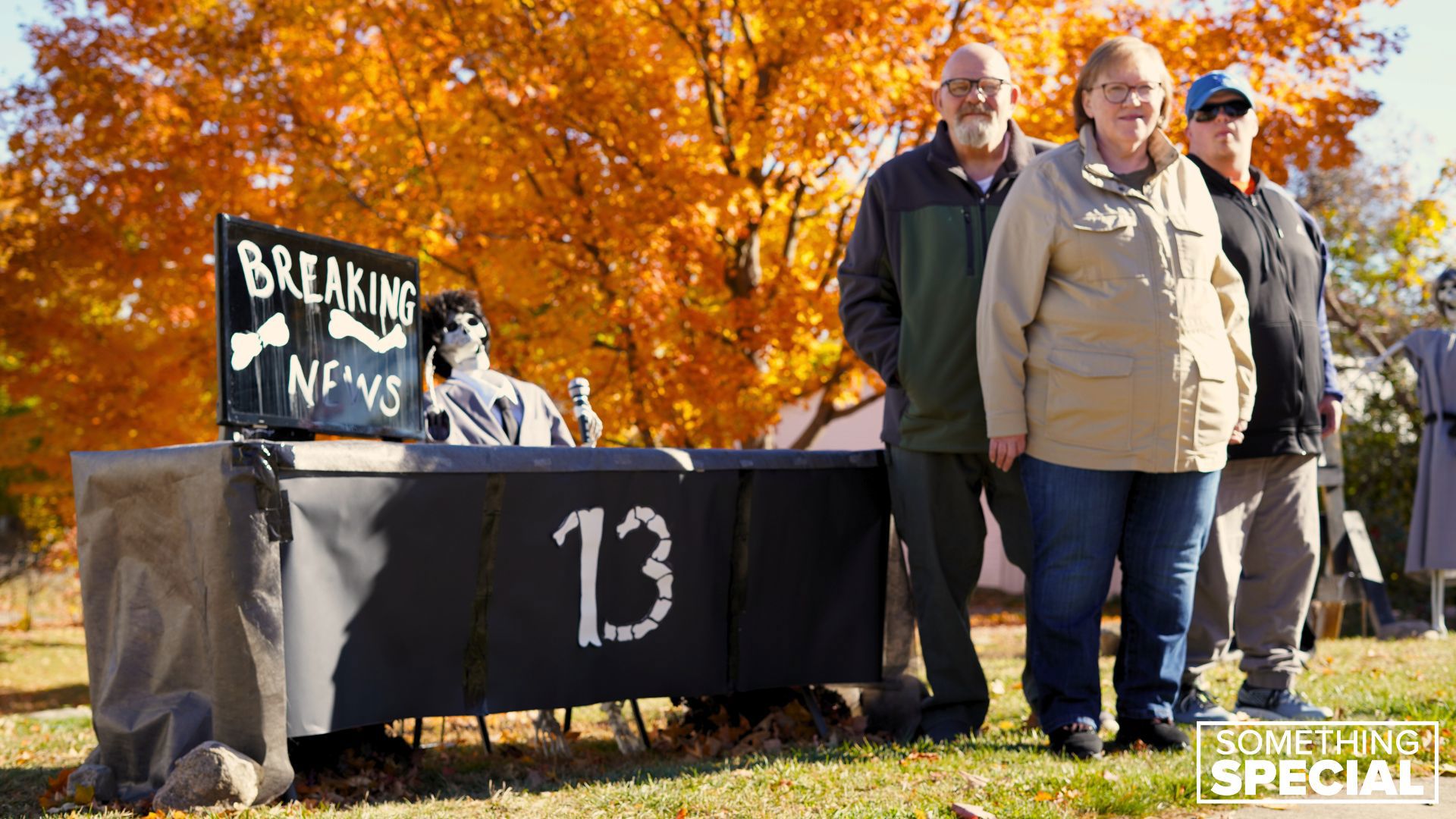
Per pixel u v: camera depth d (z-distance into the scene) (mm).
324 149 9500
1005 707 4824
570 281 8867
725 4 9312
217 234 3299
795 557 4176
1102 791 2893
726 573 4023
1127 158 3547
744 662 4047
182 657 3191
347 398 3645
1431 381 7746
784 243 10727
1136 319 3434
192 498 3109
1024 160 4039
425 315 4551
